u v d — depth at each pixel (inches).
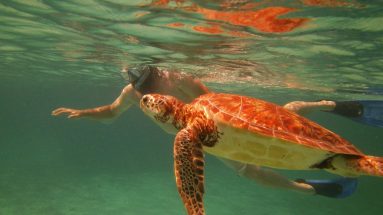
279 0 60.1
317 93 221.3
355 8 61.4
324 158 40.6
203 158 39.1
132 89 73.1
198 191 36.1
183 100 72.4
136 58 133.1
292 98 290.5
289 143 38.7
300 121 43.4
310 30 77.5
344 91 187.8
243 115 42.1
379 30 73.2
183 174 36.5
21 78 372.8
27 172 224.1
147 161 330.3
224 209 167.0
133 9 72.6
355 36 79.5
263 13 68.1
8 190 169.2
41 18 89.1
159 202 171.8
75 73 258.2
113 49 121.0
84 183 203.5
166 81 70.9
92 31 96.9
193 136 40.3
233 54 110.0
